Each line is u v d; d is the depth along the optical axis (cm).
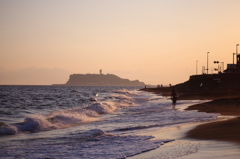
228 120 1552
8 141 1152
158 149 909
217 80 7088
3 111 2383
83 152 898
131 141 1062
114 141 1075
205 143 949
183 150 862
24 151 934
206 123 1489
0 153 904
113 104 3306
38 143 1098
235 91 5375
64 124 1698
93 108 2486
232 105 2581
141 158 798
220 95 4622
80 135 1256
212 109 2330
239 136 1044
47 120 1667
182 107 2742
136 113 2316
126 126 1536
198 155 779
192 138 1071
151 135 1198
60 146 1012
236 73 7125
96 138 1152
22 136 1286
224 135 1077
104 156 834
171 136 1152
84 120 1900
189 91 7525
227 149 837
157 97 5472
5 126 1421
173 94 2980
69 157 834
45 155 870
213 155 767
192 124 1497
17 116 2114
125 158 811
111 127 1522
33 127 1512
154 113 2202
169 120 1722
